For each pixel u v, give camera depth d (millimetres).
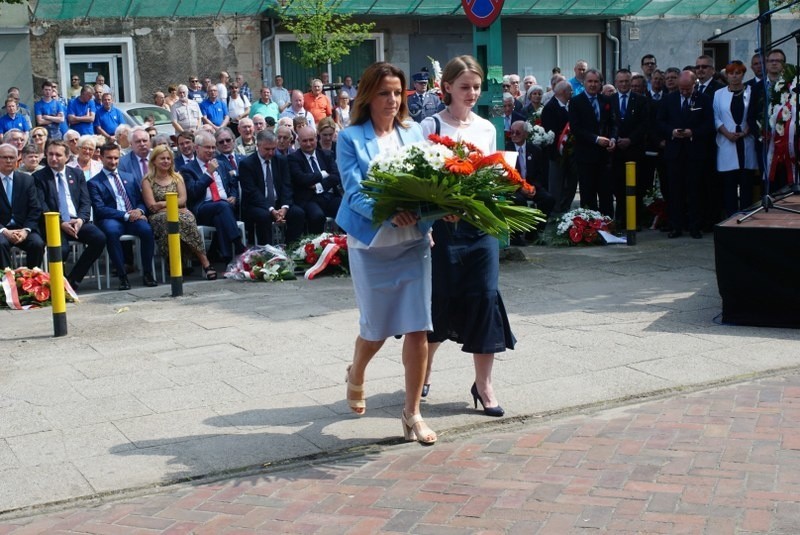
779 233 7828
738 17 27281
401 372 7031
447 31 24672
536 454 5426
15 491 5094
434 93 14883
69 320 9078
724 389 6480
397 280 5371
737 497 4750
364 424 5973
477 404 6242
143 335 8367
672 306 8930
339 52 22344
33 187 10500
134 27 22281
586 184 13484
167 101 19812
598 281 10234
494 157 5168
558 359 7238
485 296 5844
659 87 15062
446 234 5754
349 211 5344
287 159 11852
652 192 14234
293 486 5117
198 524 4703
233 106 20375
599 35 26375
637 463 5227
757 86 12375
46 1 21094
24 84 21641
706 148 12836
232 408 6328
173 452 5582
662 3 26203
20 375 7203
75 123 18266
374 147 5336
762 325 8055
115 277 11586
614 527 4500
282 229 12008
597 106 13414
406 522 4641
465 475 5176
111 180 10930
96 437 5844
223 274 11367
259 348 7809
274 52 23406
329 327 8461
